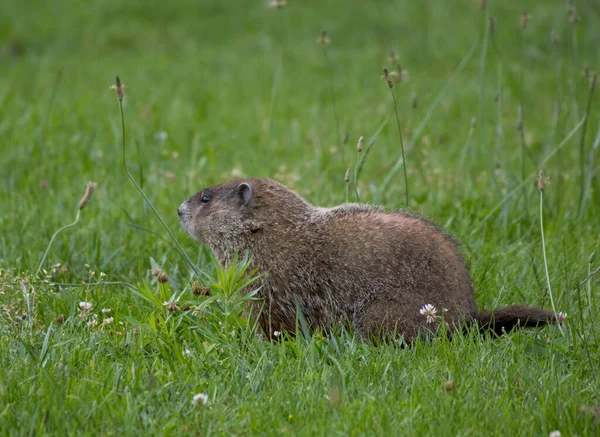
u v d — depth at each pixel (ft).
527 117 62.39
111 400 22.58
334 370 24.85
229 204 30.99
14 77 71.87
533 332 27.84
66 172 46.47
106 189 43.50
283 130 58.29
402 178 46.09
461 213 39.93
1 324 27.78
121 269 34.99
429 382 24.09
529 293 31.30
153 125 56.13
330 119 60.95
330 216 29.81
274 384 24.09
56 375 23.99
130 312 29.01
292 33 90.07
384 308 27.50
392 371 24.66
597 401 23.22
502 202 38.68
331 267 28.50
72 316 28.25
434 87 70.33
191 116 60.44
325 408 22.53
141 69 76.38
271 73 76.33
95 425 21.72
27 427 21.43
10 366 24.57
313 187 43.80
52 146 49.83
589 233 38.60
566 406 22.70
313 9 96.27
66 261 34.78
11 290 29.86
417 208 39.60
